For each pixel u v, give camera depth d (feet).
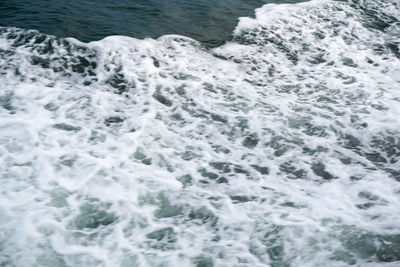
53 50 25.48
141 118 20.43
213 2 34.55
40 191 15.08
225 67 26.17
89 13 30.40
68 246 13.28
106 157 17.35
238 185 16.92
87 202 14.98
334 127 20.95
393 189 16.87
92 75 23.99
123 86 23.17
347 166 18.38
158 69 24.93
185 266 13.06
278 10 34.06
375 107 22.62
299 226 14.61
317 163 18.52
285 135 20.20
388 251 13.80
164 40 28.14
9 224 13.60
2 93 20.72
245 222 14.88
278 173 17.84
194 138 19.63
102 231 14.05
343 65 27.37
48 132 18.17
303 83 25.17
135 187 16.05
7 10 29.30
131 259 13.15
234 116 21.35
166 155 18.28
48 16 29.19
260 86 24.61
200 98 22.63
